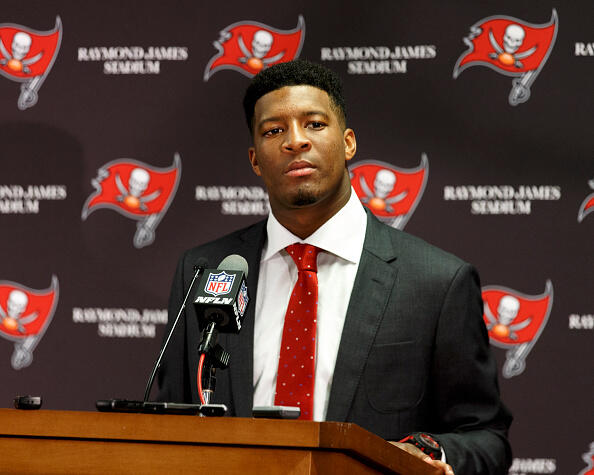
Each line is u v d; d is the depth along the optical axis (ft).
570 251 32.48
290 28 35.32
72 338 34.12
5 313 34.35
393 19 34.68
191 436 12.43
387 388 20.68
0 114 35.81
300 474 11.93
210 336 15.94
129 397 33.60
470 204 33.24
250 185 34.76
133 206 34.94
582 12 33.71
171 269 34.50
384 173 33.81
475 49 34.12
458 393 21.21
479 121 33.65
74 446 12.93
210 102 35.45
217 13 35.86
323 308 21.89
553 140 33.19
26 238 34.88
